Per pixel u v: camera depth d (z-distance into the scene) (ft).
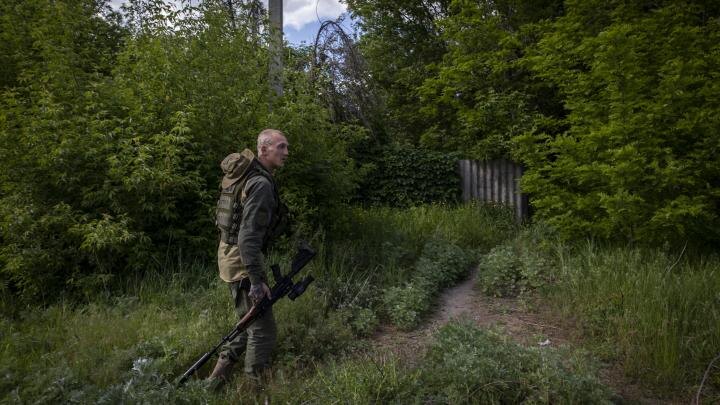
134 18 25.27
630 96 20.18
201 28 20.08
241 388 10.26
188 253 17.54
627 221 19.95
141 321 13.51
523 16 38.42
